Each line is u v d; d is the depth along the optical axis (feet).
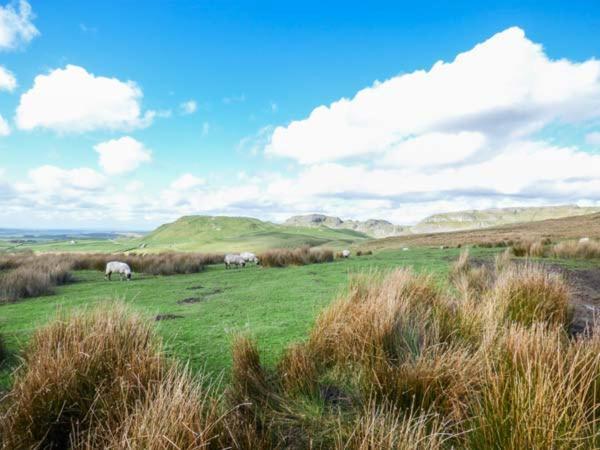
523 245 50.14
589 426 6.64
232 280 35.40
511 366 7.89
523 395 6.46
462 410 7.43
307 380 9.03
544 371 7.17
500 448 6.29
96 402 7.37
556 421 6.06
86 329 10.54
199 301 23.59
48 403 7.18
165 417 5.98
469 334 11.43
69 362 8.09
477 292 18.37
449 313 12.87
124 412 6.91
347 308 13.29
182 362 11.53
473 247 71.31
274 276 37.19
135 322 10.96
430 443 6.18
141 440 5.67
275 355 12.17
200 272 50.11
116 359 8.77
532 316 13.11
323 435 7.33
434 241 148.25
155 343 10.64
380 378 8.67
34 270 37.83
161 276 45.75
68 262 54.75
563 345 9.77
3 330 16.44
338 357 10.38
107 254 72.13
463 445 6.81
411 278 16.81
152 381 7.70
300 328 15.52
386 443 6.26
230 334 14.73
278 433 7.29
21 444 6.59
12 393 7.53
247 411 7.91
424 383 8.04
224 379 10.28
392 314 10.96
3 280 31.12
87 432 6.70
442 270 32.68
